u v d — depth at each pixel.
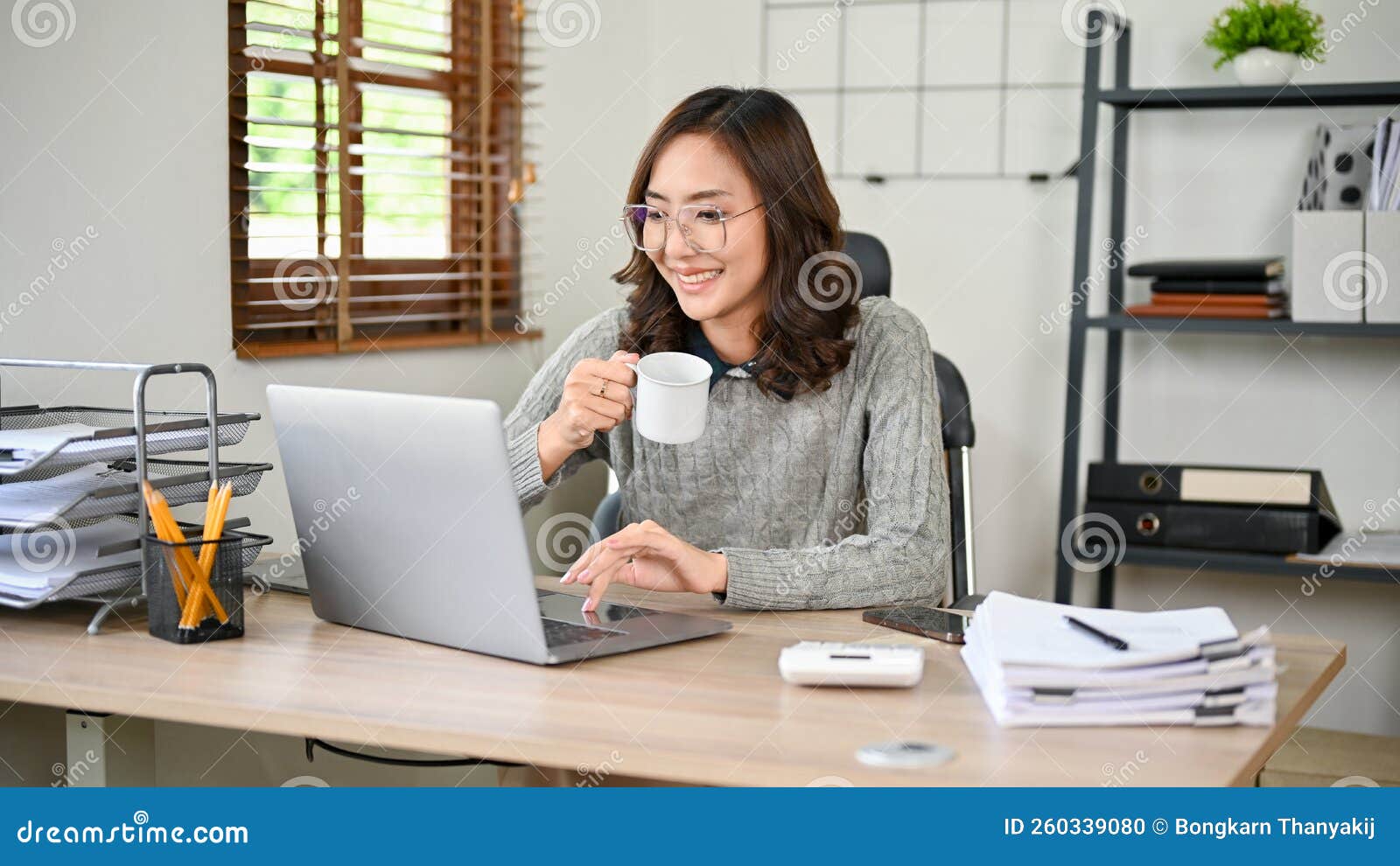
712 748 0.97
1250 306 2.52
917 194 3.01
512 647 1.21
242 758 1.84
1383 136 2.44
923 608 1.43
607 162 3.02
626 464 1.75
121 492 1.33
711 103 1.57
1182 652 1.04
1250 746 0.99
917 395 1.62
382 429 1.23
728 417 1.67
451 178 2.46
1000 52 2.92
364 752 1.97
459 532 1.21
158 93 1.79
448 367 2.49
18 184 1.60
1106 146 2.86
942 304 3.01
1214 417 2.85
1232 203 2.79
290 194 2.10
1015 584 3.01
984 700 1.11
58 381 1.65
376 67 2.31
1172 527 2.55
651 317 1.70
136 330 1.77
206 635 1.28
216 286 1.91
